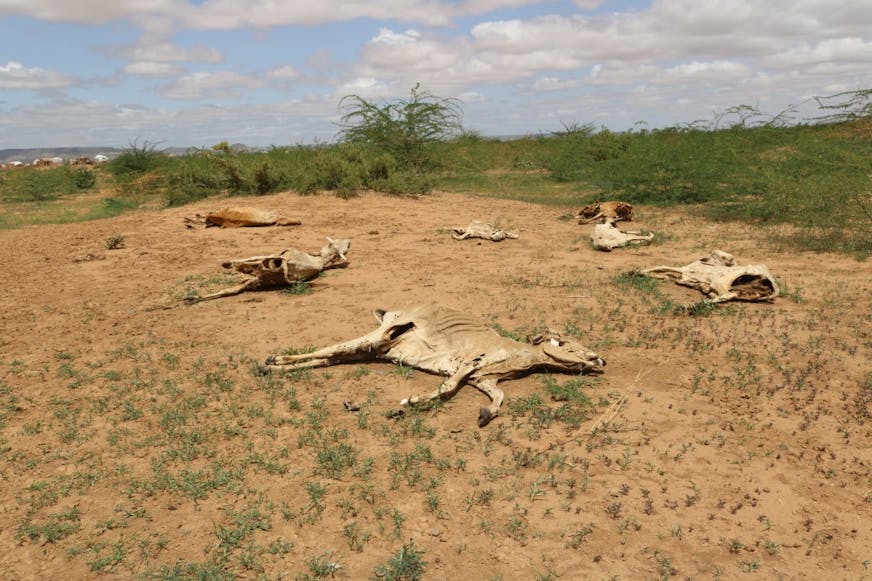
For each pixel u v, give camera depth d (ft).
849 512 12.34
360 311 25.07
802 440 14.92
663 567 10.85
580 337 21.89
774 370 18.90
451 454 14.51
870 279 28.81
